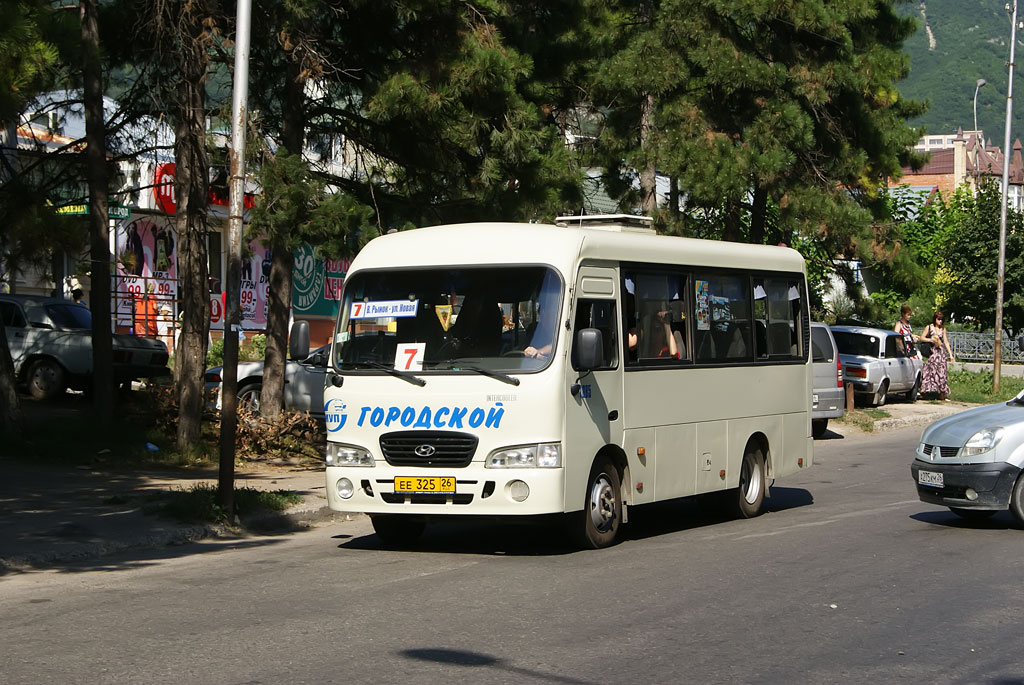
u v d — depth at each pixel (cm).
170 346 2883
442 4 1669
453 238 1133
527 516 1069
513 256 1099
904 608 850
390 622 799
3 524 1145
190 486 1440
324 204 1608
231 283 1238
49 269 1730
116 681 646
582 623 799
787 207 2705
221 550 1128
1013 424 1218
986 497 1205
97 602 865
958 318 5344
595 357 1049
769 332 1432
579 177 1948
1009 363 5228
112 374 1792
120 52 1828
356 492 1095
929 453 1249
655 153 2617
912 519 1323
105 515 1209
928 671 684
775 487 1694
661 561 1053
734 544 1157
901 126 2905
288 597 885
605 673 674
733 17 2634
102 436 1708
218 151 1752
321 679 654
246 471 1641
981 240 5122
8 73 1149
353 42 1756
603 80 2527
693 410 1273
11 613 826
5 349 1638
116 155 1947
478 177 1761
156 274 2892
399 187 1847
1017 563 1031
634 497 1173
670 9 2617
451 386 1070
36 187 1736
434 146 1786
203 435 1808
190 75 1681
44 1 1356
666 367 1230
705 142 2586
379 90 1661
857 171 2770
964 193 5425
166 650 716
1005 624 802
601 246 1141
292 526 1297
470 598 882
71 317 2234
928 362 3266
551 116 2111
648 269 1216
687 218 2911
